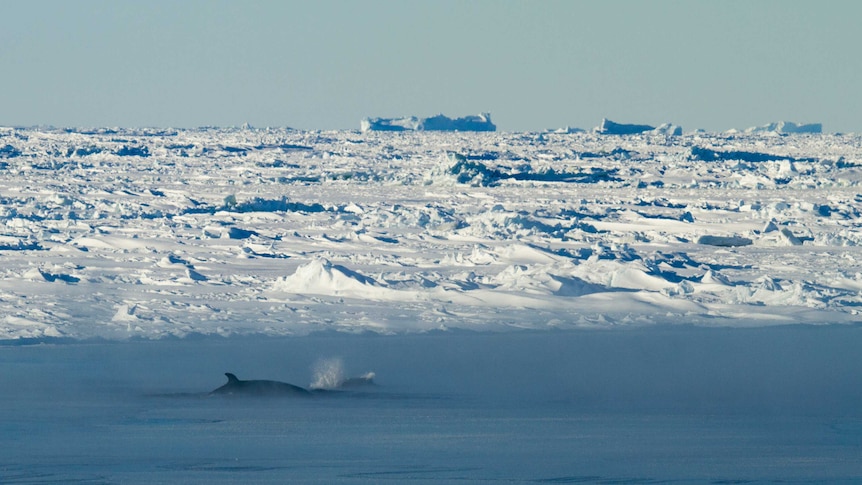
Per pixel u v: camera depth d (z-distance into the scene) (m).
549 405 85.19
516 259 198.50
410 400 87.94
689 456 63.91
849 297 158.62
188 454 64.50
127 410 80.94
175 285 170.50
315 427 73.81
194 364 109.31
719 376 99.62
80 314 144.62
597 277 168.12
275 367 105.88
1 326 136.75
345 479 57.56
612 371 103.12
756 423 75.50
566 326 137.88
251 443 68.56
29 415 79.75
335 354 115.25
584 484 56.75
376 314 146.00
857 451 65.38
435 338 128.12
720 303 155.12
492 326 137.75
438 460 63.03
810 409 82.19
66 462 62.56
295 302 154.62
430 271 187.50
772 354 114.19
